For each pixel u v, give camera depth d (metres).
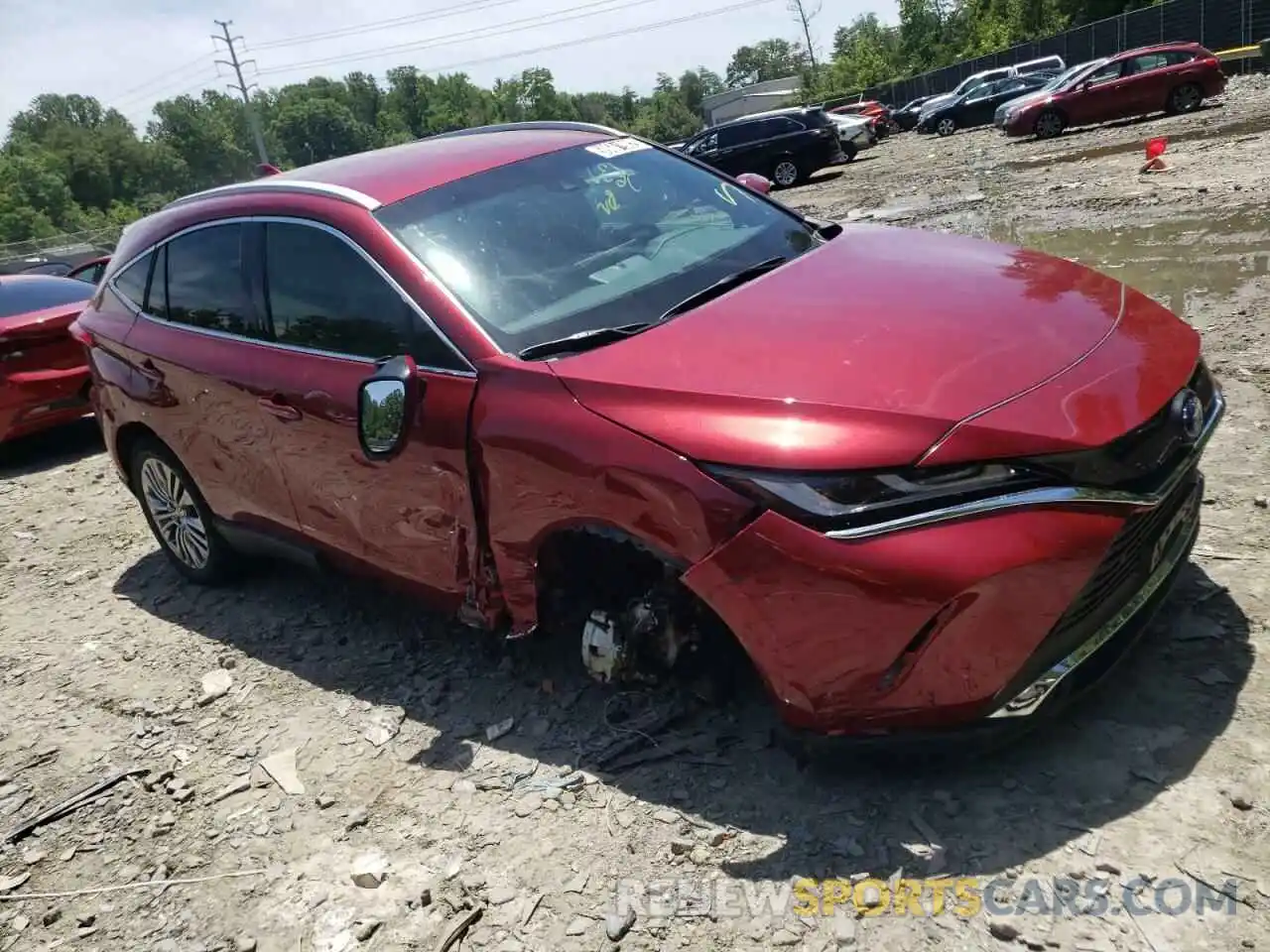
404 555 3.66
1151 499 2.62
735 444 2.64
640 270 3.62
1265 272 7.34
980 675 2.51
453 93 158.00
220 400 4.20
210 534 4.84
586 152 4.29
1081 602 2.58
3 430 7.85
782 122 24.39
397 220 3.68
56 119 155.25
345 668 4.14
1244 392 4.99
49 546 6.25
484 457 3.14
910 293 3.22
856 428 2.57
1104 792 2.68
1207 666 3.06
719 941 2.49
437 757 3.44
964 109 33.91
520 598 3.27
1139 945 2.26
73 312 8.06
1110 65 22.25
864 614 2.50
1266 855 2.41
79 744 3.96
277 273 4.00
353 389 3.60
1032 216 11.61
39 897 3.16
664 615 2.99
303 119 137.12
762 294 3.34
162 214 4.93
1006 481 2.49
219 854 3.19
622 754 3.23
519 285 3.49
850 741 2.66
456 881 2.87
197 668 4.38
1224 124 17.69
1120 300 3.27
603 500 2.85
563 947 2.57
